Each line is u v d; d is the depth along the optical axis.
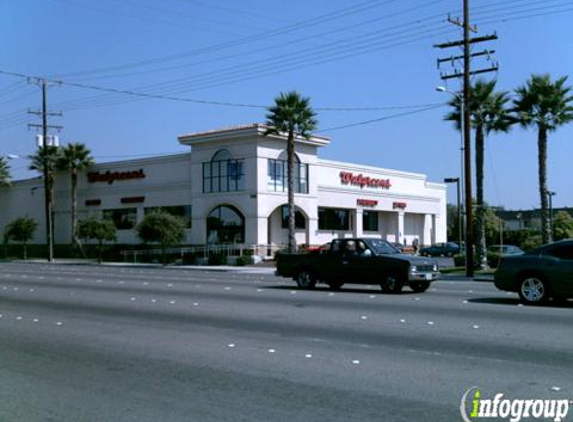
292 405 6.97
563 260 15.59
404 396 7.26
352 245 20.47
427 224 65.12
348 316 14.02
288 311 15.12
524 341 10.55
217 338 11.44
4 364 9.43
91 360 9.65
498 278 16.50
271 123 44.12
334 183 52.66
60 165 57.62
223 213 47.56
